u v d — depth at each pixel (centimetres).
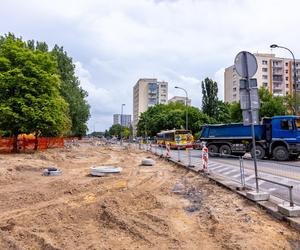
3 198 917
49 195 966
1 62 2716
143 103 15250
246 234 574
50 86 2853
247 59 849
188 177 1410
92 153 3219
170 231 615
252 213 722
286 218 642
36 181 1273
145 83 15288
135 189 1086
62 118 2977
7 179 1262
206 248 521
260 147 2339
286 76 9700
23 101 2666
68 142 5844
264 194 816
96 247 532
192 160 2223
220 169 1653
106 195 974
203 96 6931
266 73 9638
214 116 6769
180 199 934
